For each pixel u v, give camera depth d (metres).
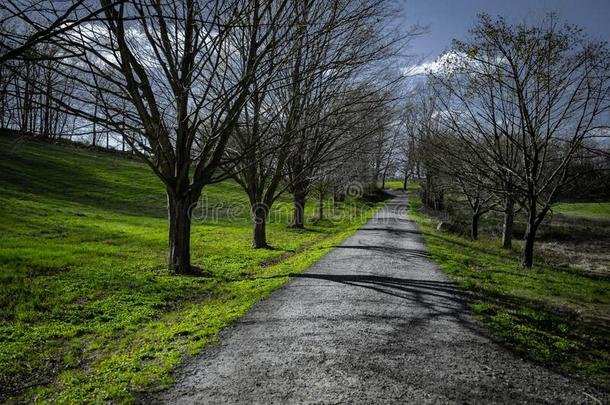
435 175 30.56
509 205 24.31
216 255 17.62
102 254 16.42
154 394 5.41
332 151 17.20
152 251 18.25
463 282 12.39
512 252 22.70
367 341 7.30
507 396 5.51
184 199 13.31
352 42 13.30
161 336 7.64
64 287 10.97
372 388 5.59
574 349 7.32
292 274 13.23
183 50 11.65
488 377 6.05
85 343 7.47
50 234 20.56
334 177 35.09
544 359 6.80
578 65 15.34
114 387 5.57
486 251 21.98
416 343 7.28
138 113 11.61
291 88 17.20
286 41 10.85
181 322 8.55
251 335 7.60
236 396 5.34
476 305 9.64
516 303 10.45
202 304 10.10
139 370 6.15
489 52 16.08
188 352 6.81
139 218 31.88
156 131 11.64
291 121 16.12
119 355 6.79
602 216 47.50
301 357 6.58
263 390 5.50
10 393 5.58
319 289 11.13
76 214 28.50
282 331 7.80
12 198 29.47
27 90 7.00
